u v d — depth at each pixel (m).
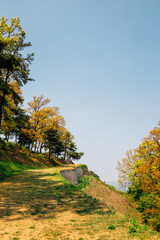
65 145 65.56
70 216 7.41
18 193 11.65
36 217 7.25
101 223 6.45
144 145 26.58
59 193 12.17
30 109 39.84
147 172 22.36
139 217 25.92
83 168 57.62
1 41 14.19
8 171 22.91
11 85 20.41
